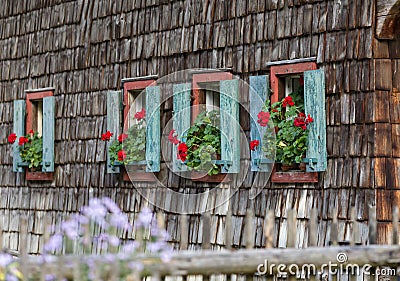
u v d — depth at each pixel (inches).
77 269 180.4
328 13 299.4
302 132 299.3
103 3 390.3
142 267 190.4
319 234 293.7
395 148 285.0
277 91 313.4
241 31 328.5
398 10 279.6
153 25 364.5
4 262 187.0
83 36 399.5
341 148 291.9
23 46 436.1
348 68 292.0
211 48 339.0
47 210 412.8
